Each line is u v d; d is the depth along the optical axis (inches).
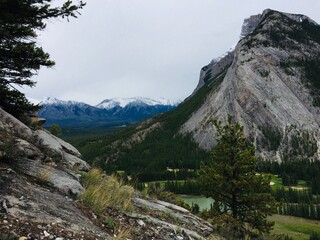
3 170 373.4
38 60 604.1
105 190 470.3
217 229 607.5
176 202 737.0
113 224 372.5
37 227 286.7
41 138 569.6
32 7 566.9
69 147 707.4
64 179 436.8
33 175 408.8
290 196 4746.6
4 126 498.6
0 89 581.6
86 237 304.0
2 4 530.0
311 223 3560.5
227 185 1023.0
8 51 581.6
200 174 1123.9
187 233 446.9
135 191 639.1
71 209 359.6
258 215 1001.5
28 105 634.2
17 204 313.0
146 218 437.7
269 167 7347.4
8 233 255.8
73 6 586.2
